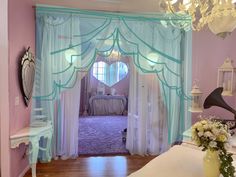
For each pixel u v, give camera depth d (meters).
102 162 3.65
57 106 3.70
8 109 2.74
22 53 3.08
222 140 1.58
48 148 3.53
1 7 2.63
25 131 3.04
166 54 3.87
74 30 3.60
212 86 3.89
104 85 8.14
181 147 2.42
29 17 3.32
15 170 2.96
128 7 3.49
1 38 2.67
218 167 1.58
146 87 3.98
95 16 3.62
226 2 1.86
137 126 4.04
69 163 3.58
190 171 1.76
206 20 2.05
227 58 3.50
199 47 3.92
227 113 3.66
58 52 3.58
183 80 3.96
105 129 5.90
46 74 3.56
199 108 3.73
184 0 2.11
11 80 2.80
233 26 1.97
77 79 3.68
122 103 8.09
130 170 3.37
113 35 3.67
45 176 3.11
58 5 3.45
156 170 1.80
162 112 4.02
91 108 7.97
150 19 3.76
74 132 3.79
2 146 2.76
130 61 3.96
